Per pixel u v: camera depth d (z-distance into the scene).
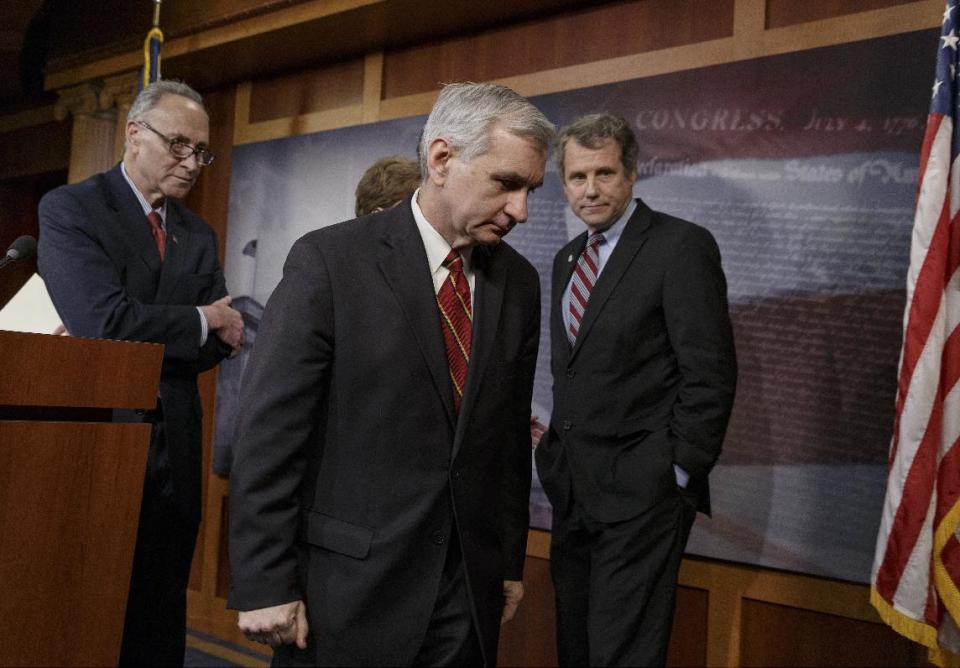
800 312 2.60
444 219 1.48
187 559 2.37
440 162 1.44
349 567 1.40
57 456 1.42
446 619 1.44
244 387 1.43
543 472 2.41
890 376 2.44
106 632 1.49
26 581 1.38
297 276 1.45
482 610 1.47
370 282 1.46
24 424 1.38
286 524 1.37
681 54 2.86
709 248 2.24
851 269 2.51
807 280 2.59
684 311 2.16
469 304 1.53
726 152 2.75
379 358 1.43
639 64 2.95
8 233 2.88
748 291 2.70
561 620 2.36
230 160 4.23
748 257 2.70
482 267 1.57
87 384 1.44
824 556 2.52
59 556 1.42
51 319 1.91
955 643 2.02
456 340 1.50
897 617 2.04
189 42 3.80
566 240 3.07
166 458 2.29
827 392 2.54
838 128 2.54
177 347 2.29
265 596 1.33
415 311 1.45
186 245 2.51
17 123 3.09
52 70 3.91
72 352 1.42
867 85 2.50
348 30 3.49
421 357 1.44
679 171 2.85
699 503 2.25
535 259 3.14
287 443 1.37
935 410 2.02
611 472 2.21
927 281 2.05
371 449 1.43
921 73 2.41
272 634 1.34
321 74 3.91
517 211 1.42
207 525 4.08
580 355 2.30
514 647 3.14
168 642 2.35
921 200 2.08
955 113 2.09
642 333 2.23
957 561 1.97
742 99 2.73
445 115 1.44
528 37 3.26
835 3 2.58
